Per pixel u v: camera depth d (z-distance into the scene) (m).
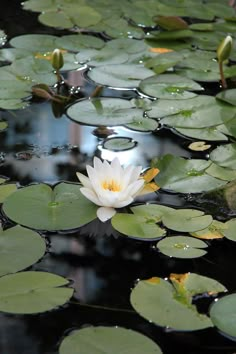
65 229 3.63
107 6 4.70
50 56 4.31
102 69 4.25
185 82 4.17
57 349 3.40
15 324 3.45
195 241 3.62
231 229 3.65
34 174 3.80
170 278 3.54
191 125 3.99
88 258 3.59
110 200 3.67
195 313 3.46
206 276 3.56
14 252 3.56
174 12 4.69
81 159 3.87
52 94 4.12
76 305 3.48
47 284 3.50
